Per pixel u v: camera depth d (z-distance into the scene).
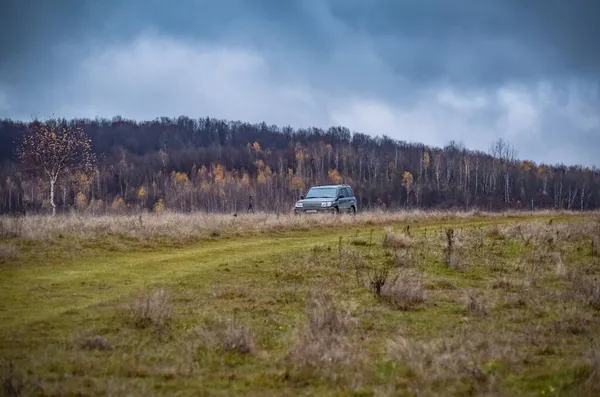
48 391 5.91
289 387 6.36
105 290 11.03
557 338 8.47
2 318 8.82
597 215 34.38
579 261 15.55
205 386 6.31
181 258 15.05
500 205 84.56
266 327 8.77
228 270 13.38
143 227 18.58
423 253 16.16
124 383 6.17
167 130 156.38
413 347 7.36
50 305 9.73
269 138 156.75
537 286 12.40
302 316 9.47
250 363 7.13
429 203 85.12
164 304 9.13
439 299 11.06
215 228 19.94
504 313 10.05
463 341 8.02
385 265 14.49
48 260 13.91
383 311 9.98
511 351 7.61
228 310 9.73
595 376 6.55
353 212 29.55
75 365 6.71
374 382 6.54
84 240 16.17
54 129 33.31
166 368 6.76
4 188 70.75
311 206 26.92
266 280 12.41
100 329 8.34
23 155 33.16
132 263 14.14
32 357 6.98
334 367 6.86
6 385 5.84
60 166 33.38
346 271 13.59
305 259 14.84
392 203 81.62
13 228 16.30
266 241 18.69
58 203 69.06
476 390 6.35
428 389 6.28
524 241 18.41
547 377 6.74
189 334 8.19
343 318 8.79
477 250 16.83
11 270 12.66
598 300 10.75
